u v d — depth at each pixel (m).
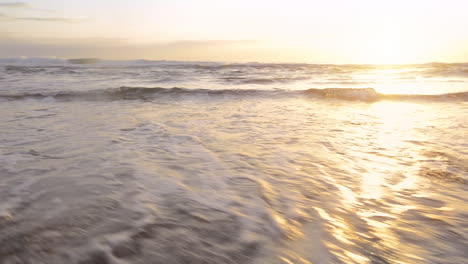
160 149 2.92
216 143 3.25
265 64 24.91
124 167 2.32
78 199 1.74
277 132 3.89
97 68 17.23
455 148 3.15
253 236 1.41
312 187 2.07
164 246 1.31
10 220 1.49
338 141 3.46
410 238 1.45
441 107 6.50
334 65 25.05
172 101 6.95
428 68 21.67
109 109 5.61
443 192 2.02
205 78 12.91
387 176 2.33
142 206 1.67
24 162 2.43
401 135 3.79
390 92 9.16
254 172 2.34
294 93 8.28
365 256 1.30
